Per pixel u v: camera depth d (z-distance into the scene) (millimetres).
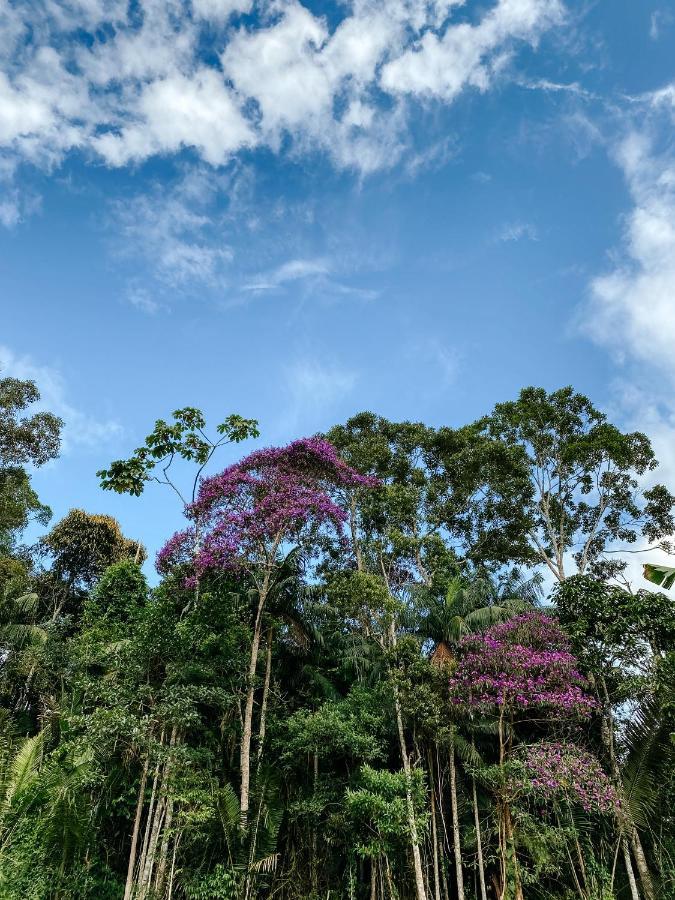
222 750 13969
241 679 13672
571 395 21125
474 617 14531
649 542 19844
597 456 19891
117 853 13430
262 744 13523
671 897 10359
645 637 11672
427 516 20438
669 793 10609
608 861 12117
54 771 11125
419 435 21875
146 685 12570
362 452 20734
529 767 11102
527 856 11938
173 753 11461
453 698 12695
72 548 25094
